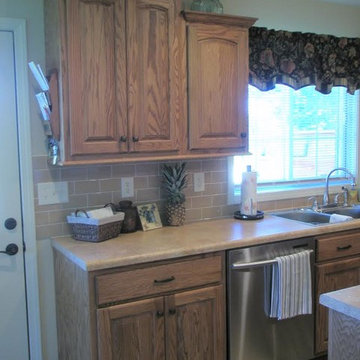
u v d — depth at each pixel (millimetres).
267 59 3217
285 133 3568
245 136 2877
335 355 1558
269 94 3463
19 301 2643
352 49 3605
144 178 2932
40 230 2652
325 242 2852
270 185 3533
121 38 2416
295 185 3645
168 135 2609
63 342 2617
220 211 3217
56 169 2670
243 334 2582
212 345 2488
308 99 3658
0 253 2582
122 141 2463
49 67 2496
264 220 3082
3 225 2580
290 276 2635
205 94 2705
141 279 2252
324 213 3404
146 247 2381
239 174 3357
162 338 2326
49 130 2498
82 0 2307
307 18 3477
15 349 2656
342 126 3859
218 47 2725
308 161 3707
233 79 2799
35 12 2545
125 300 2225
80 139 2357
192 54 2639
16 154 2582
